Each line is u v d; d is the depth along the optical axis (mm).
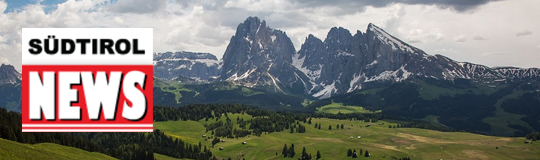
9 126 170875
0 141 123875
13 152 113062
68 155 154500
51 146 166250
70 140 199125
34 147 143625
